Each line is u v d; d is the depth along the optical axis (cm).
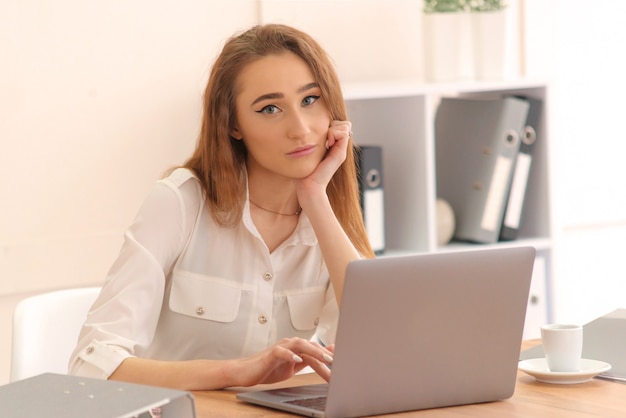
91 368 187
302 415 163
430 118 359
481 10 381
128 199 352
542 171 381
